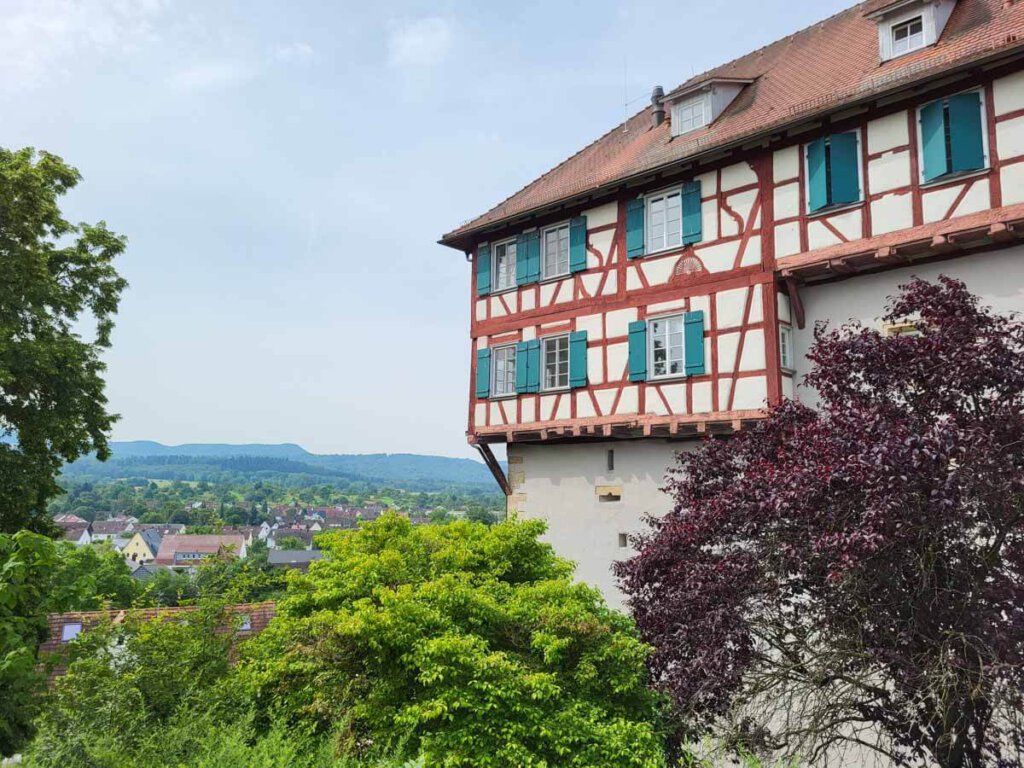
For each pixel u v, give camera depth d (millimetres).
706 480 9914
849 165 12203
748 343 13266
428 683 6973
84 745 6395
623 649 7711
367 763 6855
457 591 7715
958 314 7938
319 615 7770
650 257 14961
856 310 12625
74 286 17375
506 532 9703
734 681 8578
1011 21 11117
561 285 16625
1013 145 10594
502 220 17406
